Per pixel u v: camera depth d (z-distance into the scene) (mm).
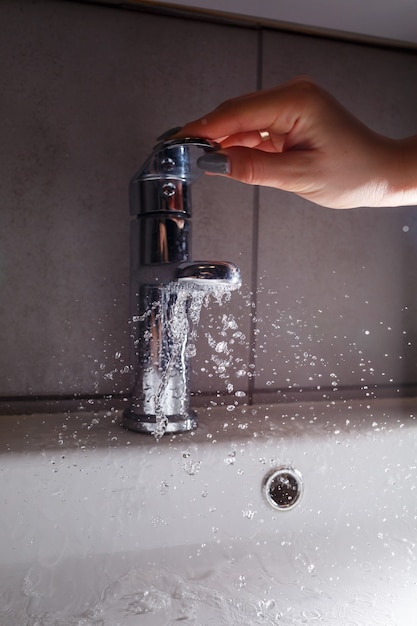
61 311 617
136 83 629
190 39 645
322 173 468
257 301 674
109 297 627
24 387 610
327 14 645
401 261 726
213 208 659
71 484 493
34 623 392
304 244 690
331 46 692
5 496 482
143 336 546
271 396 681
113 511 501
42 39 604
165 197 532
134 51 627
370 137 479
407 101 722
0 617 399
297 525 545
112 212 626
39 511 487
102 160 623
